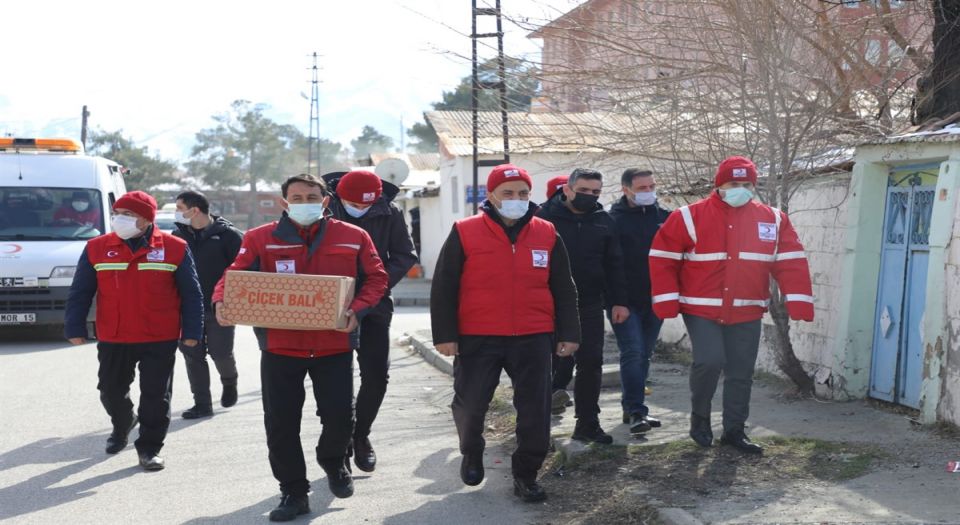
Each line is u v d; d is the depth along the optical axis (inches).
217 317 228.4
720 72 364.5
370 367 276.7
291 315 224.4
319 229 236.5
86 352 556.4
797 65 348.2
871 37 381.1
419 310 905.5
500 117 450.3
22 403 399.5
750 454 265.1
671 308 269.0
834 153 358.6
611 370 401.7
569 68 396.2
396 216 283.0
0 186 633.0
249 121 3634.4
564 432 305.4
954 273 276.5
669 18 366.0
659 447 279.1
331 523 236.4
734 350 269.9
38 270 589.9
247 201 3631.9
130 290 287.3
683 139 384.2
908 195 316.8
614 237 295.1
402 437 335.3
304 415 371.6
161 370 291.3
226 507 251.8
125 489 270.1
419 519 238.1
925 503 216.8
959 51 349.4
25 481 279.1
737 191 261.7
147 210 285.9
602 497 243.6
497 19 402.0
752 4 339.0
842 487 232.4
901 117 393.7
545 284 244.7
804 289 265.7
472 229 242.4
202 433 342.3
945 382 280.4
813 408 325.7
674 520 213.3
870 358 334.6
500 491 260.7
